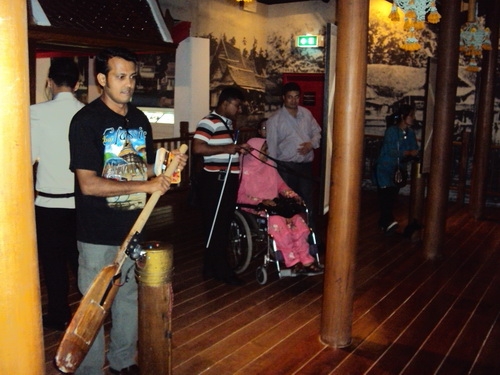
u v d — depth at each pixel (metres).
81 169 2.81
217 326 4.23
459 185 9.37
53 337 3.92
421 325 4.38
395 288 5.24
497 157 9.56
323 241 6.81
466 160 9.32
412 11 4.62
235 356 3.75
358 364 3.69
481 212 8.45
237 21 10.75
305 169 5.89
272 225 5.11
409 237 7.01
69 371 2.50
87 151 2.81
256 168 5.30
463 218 8.49
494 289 5.27
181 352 3.78
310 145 5.82
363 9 3.58
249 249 5.14
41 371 1.81
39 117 3.65
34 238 1.75
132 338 3.24
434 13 4.63
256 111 11.59
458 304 4.86
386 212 7.24
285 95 5.83
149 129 3.17
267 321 4.36
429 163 6.52
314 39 11.09
